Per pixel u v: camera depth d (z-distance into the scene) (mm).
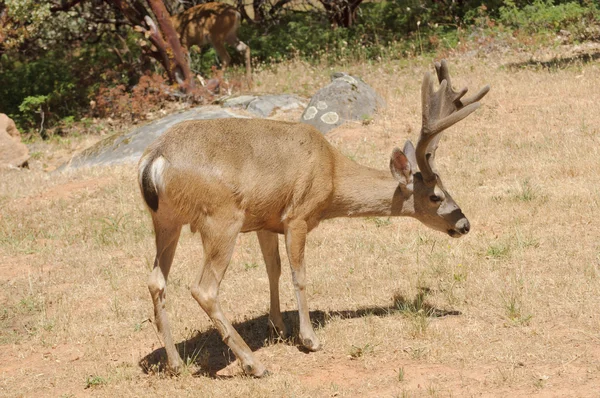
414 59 27234
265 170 8992
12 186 18453
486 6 31688
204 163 8688
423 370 8773
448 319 10117
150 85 25234
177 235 9211
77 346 10453
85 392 9055
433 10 33031
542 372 8477
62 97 27453
